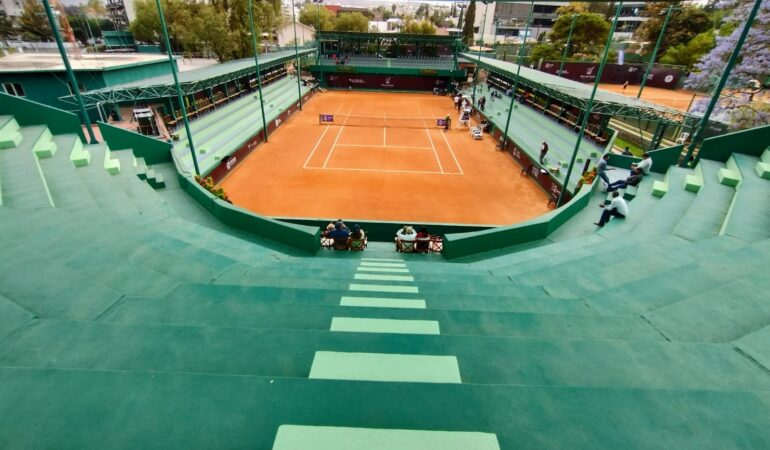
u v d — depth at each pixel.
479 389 2.52
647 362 3.27
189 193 15.17
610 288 6.05
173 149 17.97
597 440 2.20
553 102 34.03
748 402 2.49
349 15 78.00
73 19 55.19
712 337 4.12
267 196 21.23
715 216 10.17
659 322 4.37
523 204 21.61
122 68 24.69
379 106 47.75
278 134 33.97
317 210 19.78
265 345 3.30
